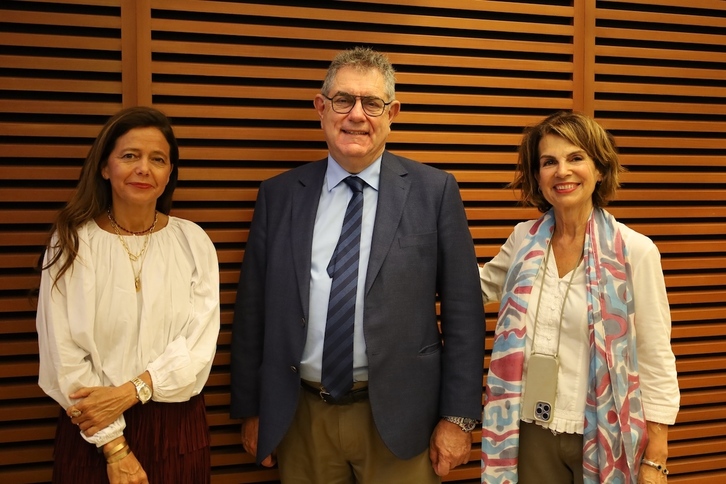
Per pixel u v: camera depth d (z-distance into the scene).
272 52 2.44
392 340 1.98
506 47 2.65
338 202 2.11
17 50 2.27
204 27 2.37
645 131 2.85
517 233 2.16
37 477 2.34
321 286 2.01
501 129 2.72
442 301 2.13
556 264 1.99
